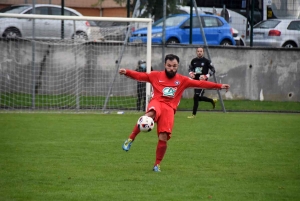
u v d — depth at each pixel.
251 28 56.06
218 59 54.56
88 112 46.03
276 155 26.72
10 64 50.44
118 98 50.94
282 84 56.00
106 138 31.31
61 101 49.78
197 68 43.34
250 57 55.25
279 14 59.28
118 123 38.53
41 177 20.83
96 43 51.47
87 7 63.88
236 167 23.56
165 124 22.20
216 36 57.88
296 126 38.91
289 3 59.28
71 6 62.47
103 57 51.75
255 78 55.53
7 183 19.77
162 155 22.41
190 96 55.56
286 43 58.69
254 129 36.72
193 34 56.84
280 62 55.78
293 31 58.75
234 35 59.19
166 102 22.59
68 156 25.44
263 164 24.33
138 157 25.62
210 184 20.19
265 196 18.52
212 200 17.86
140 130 22.02
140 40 53.66
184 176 21.55
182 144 29.75
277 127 38.09
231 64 54.91
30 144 28.66
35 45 49.97
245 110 50.22
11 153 25.97
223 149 28.28
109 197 17.98
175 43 52.56
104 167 23.06
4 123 37.16
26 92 50.81
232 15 59.56
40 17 42.28
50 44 49.09
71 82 51.38
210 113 47.69
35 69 50.62
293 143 30.72
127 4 54.12
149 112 22.23
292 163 24.66
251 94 55.66
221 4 59.62
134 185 19.80
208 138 32.12
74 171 22.08
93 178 20.84
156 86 22.70
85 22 51.91
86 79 51.69
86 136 31.92
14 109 47.00
